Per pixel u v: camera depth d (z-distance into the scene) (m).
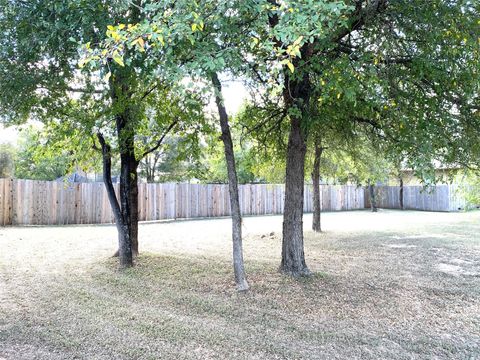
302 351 3.41
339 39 5.23
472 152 5.17
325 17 3.27
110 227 12.96
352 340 3.66
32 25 4.64
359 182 14.18
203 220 17.20
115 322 4.10
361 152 10.13
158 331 3.85
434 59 4.65
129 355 3.30
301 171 6.29
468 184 8.93
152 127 7.53
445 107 4.94
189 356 3.29
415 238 10.70
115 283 5.73
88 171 9.11
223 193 19.80
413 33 4.89
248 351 3.40
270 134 7.88
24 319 4.15
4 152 20.23
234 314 4.38
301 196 6.32
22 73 4.96
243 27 3.73
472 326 4.05
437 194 23.22
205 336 3.72
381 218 17.94
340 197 24.66
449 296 5.09
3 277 5.96
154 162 23.77
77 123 6.14
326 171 13.02
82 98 6.50
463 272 6.48
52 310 4.47
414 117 4.78
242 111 7.86
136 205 8.05
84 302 4.80
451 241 10.09
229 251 8.68
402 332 3.88
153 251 8.63
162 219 17.16
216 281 5.86
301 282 5.68
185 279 5.99
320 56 4.89
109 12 4.49
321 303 4.78
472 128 5.01
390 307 4.64
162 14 3.28
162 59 3.61
